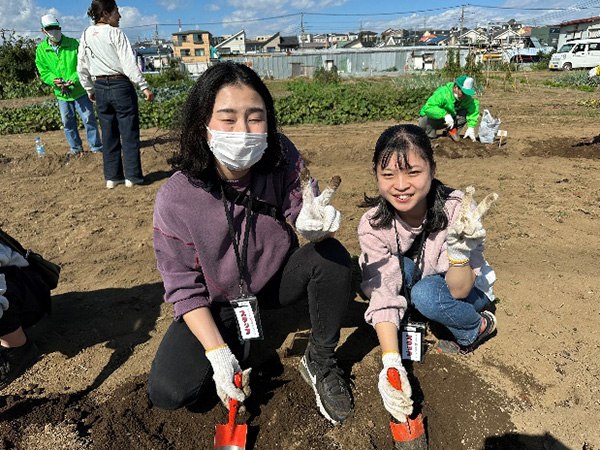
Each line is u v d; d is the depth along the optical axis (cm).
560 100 1263
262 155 177
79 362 243
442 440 191
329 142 736
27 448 192
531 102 1230
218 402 212
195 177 179
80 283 323
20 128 951
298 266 193
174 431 198
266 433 196
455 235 174
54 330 271
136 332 267
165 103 1191
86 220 439
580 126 820
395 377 173
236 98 157
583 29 4303
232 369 173
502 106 1156
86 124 668
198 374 188
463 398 210
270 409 207
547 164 582
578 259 325
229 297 203
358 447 189
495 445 188
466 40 6056
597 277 299
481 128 696
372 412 204
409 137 176
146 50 6838
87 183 563
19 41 2353
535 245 350
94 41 466
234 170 176
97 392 222
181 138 173
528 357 233
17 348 234
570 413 201
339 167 617
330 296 191
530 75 2428
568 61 2759
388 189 184
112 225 424
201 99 162
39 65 628
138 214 451
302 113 1013
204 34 7044
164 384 185
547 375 221
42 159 650
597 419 197
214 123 161
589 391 211
